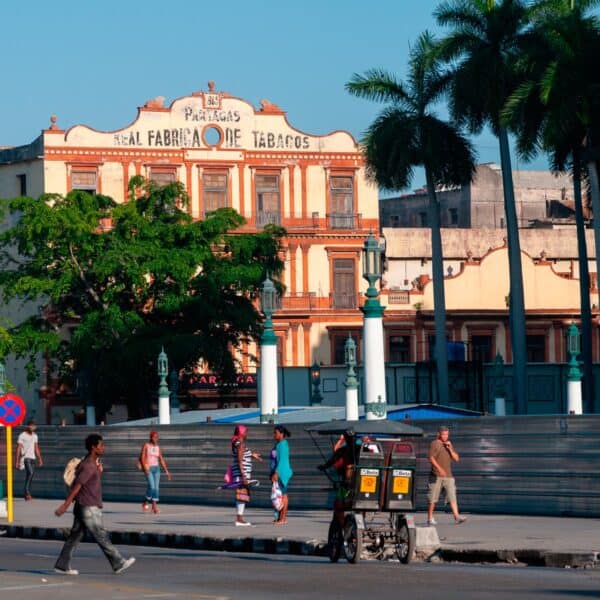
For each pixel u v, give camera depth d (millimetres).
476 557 38156
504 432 50062
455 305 139000
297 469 56969
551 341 140125
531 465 49250
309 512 55094
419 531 39062
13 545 48656
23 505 66500
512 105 91438
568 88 87375
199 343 107188
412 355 137250
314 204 134875
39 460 70812
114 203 113688
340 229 134875
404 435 38562
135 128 129875
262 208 133500
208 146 132000
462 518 46562
